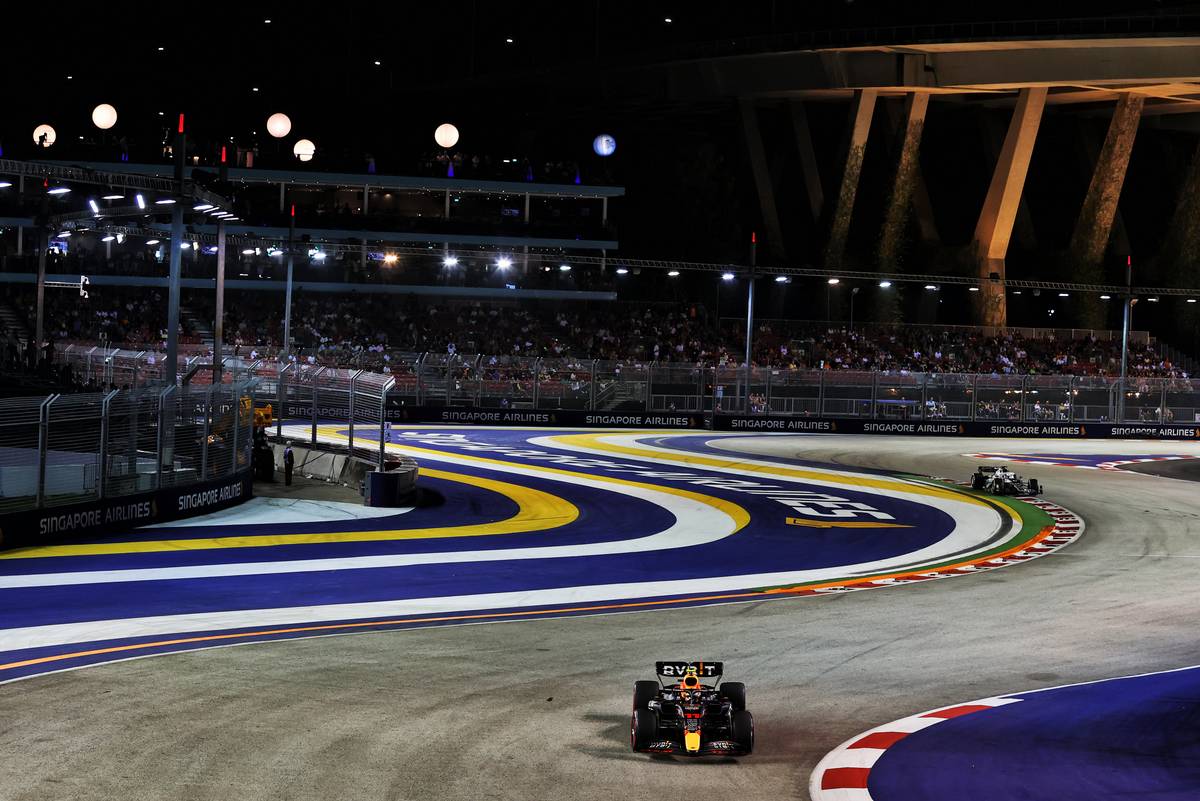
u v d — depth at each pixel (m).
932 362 79.31
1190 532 32.34
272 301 75.12
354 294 77.50
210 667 15.02
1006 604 21.47
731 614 20.09
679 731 11.66
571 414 61.59
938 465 48.84
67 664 15.04
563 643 17.39
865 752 11.88
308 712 12.88
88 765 10.73
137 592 20.73
